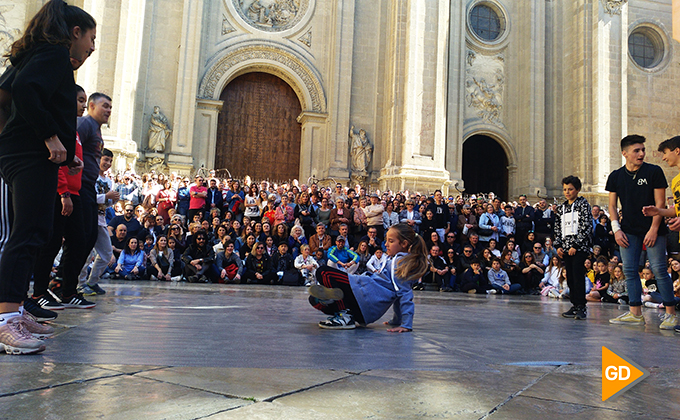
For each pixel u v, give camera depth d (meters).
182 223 12.15
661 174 5.48
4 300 2.67
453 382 2.17
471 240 13.11
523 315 6.12
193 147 20.98
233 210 13.65
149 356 2.44
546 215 14.38
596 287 10.67
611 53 22.09
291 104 23.53
